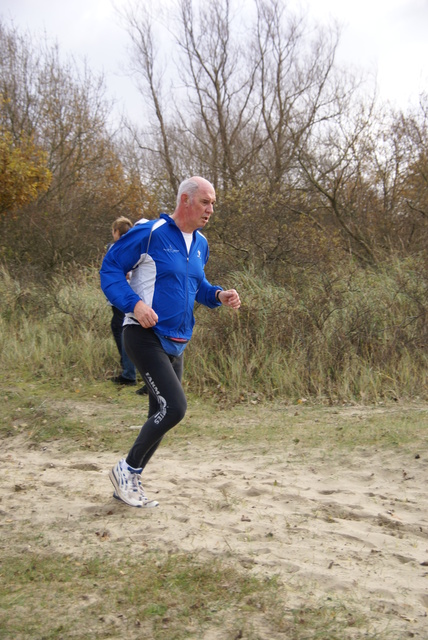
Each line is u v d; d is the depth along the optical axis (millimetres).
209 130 21641
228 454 5094
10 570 3090
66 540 3438
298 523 3693
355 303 8312
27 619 2648
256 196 11445
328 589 2908
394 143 13727
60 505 3951
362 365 7207
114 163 19984
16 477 4602
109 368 7746
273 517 3773
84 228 14664
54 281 11266
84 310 8891
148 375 3639
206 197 3604
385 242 12773
